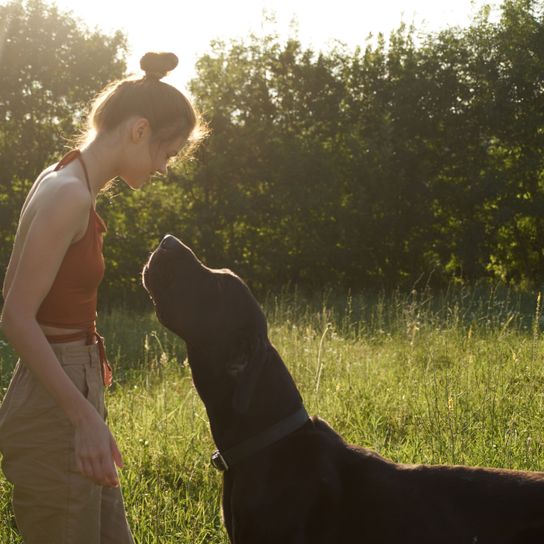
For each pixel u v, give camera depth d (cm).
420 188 1630
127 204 1582
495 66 1680
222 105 1617
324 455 262
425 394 586
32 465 252
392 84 1691
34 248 228
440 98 1667
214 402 276
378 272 1691
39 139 1594
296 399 275
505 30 1705
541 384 638
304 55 1678
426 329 921
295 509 256
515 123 1689
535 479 243
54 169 249
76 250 242
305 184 1627
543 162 1677
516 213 1666
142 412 580
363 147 1606
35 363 229
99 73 1580
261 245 1636
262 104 1681
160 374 764
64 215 230
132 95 252
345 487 257
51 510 254
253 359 261
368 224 1623
